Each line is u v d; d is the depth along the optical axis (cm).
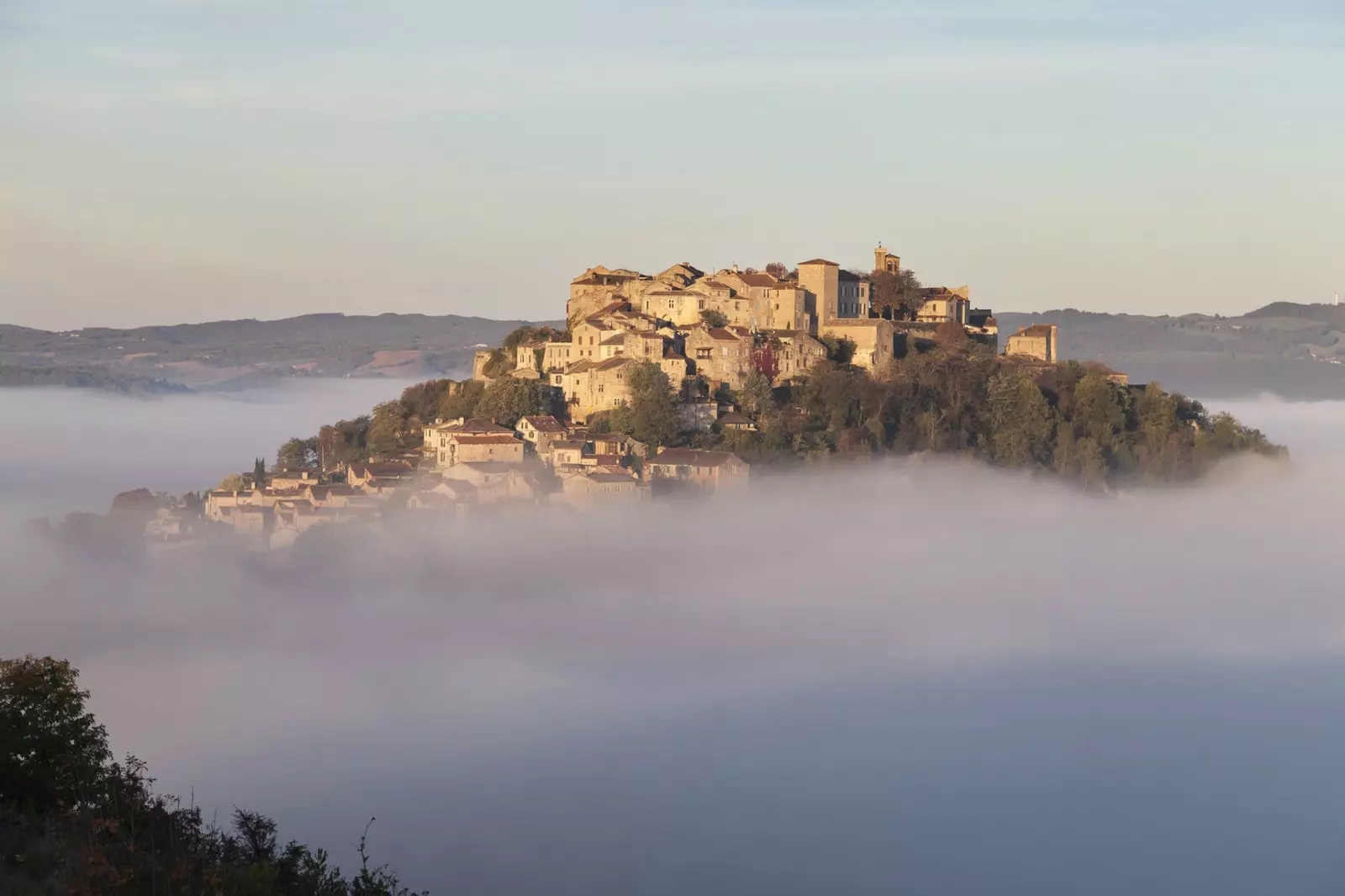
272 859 12056
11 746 12238
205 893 10988
